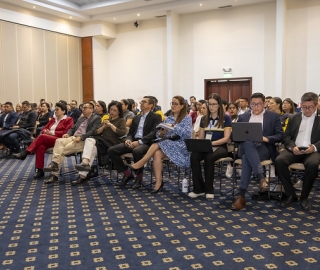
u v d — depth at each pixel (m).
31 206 3.43
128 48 12.49
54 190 4.10
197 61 11.12
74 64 12.41
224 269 2.01
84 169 4.30
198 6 10.43
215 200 3.60
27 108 7.27
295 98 9.77
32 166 5.91
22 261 2.16
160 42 11.83
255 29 10.16
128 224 2.86
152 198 3.71
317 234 2.56
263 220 2.91
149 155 3.94
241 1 9.95
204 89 11.07
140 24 12.17
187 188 3.92
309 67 9.55
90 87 12.54
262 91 10.16
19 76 10.60
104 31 12.21
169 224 2.85
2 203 3.55
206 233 2.62
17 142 6.88
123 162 4.35
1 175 5.08
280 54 9.49
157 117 4.31
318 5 9.34
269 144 3.62
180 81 11.46
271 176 4.02
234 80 10.74
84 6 11.40
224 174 5.05
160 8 10.75
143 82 12.25
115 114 4.64
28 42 10.82
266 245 2.37
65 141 4.59
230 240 2.47
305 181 3.19
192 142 3.62
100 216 3.08
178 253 2.26
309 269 2.00
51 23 11.41
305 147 3.28
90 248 2.36
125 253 2.27
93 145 4.47
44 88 11.40
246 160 3.34
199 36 11.05
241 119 3.83
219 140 3.73
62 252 2.30
